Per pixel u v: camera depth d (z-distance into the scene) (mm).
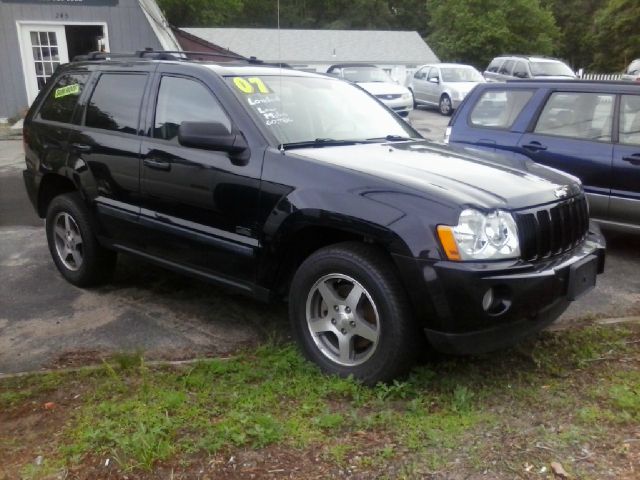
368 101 5203
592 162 6203
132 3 17875
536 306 3381
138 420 3178
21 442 3105
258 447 2980
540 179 3873
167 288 5332
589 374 3762
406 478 2770
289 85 4688
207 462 2881
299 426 3158
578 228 3855
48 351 4176
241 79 4438
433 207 3287
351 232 3508
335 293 3664
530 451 2955
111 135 4883
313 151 3975
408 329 3375
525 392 3523
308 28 59062
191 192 4262
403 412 3316
